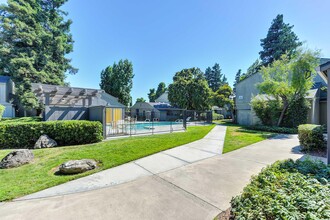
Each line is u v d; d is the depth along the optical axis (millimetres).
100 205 2570
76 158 4824
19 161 4277
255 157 5129
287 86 11422
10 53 13938
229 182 3357
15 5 13586
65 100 11430
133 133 9906
